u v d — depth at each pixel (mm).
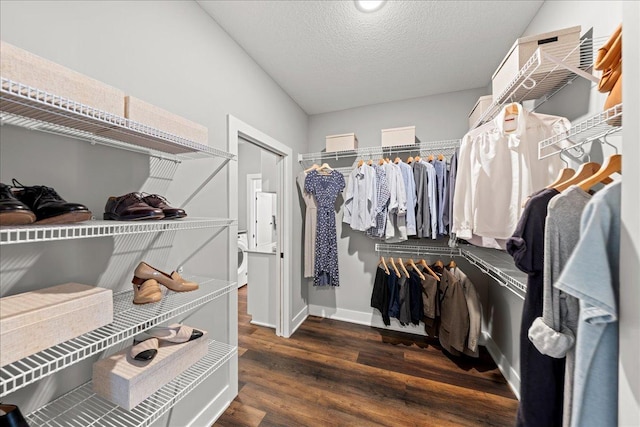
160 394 1004
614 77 675
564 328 698
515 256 873
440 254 2475
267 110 2121
